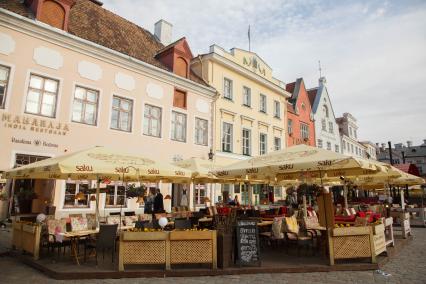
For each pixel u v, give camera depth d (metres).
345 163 7.57
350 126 47.84
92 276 6.70
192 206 19.19
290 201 19.31
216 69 22.20
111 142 15.22
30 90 12.91
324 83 39.44
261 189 25.08
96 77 14.99
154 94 17.41
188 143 19.00
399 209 16.81
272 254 9.00
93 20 17.42
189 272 6.94
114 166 7.88
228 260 7.41
